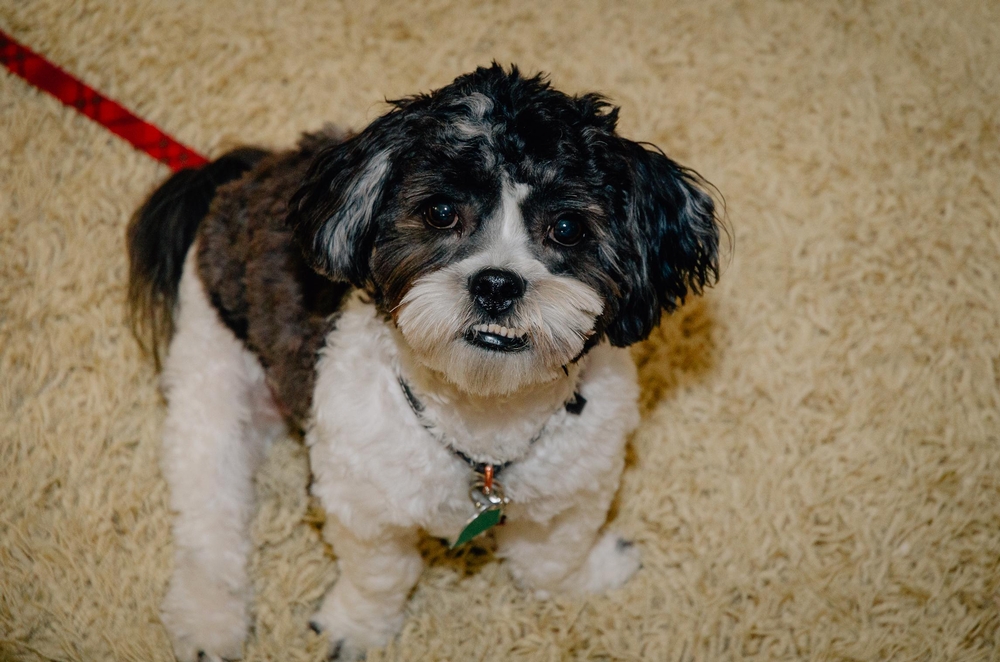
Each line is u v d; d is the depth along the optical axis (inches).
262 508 32.1
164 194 32.3
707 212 27.5
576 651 30.6
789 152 37.0
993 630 30.7
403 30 38.4
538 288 24.6
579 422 27.1
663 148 37.0
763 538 31.9
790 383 33.9
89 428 32.5
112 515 31.6
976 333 34.4
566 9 38.8
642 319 26.8
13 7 36.6
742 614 31.0
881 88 38.1
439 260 25.2
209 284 30.7
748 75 38.2
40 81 35.8
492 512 27.5
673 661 30.4
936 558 31.7
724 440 33.2
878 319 34.8
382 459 26.8
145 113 36.7
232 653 30.1
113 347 33.7
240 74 37.4
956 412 33.4
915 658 30.4
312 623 30.8
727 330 34.5
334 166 26.4
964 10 38.8
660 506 32.5
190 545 30.6
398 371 26.5
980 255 35.5
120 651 30.0
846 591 31.3
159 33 37.3
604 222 25.7
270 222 29.0
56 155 35.4
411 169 25.3
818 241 35.8
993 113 37.7
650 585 31.5
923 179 36.7
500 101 25.2
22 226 34.5
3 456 32.0
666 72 38.3
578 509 28.9
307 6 38.4
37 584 30.6
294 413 29.4
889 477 32.7
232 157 32.6
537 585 31.0
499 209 25.0
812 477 32.8
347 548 29.0
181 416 31.2
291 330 28.4
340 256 26.2
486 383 25.1
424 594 31.4
